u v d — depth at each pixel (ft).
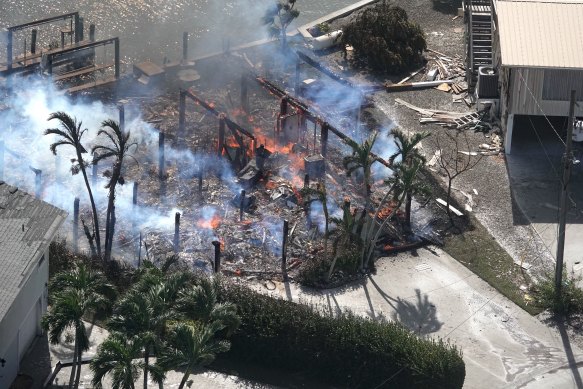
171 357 132.26
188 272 150.00
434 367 149.79
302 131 214.69
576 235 189.78
